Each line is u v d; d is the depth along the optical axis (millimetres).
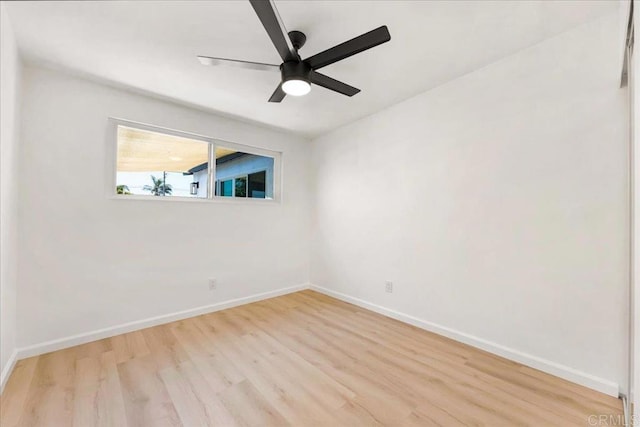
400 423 1514
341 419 1543
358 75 2400
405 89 2648
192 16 1673
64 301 2277
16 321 2068
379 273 3150
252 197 3639
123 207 2570
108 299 2488
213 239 3162
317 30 1811
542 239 1979
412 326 2781
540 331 1984
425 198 2703
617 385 1678
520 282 2082
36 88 2168
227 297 3279
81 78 2354
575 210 1842
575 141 1842
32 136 2146
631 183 1520
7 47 1658
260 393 1751
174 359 2133
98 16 1653
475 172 2338
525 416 1555
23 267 2107
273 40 1583
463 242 2418
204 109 3018
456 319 2465
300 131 3783
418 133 2762
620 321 1674
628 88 1542
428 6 1624
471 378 1903
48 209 2211
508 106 2141
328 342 2434
